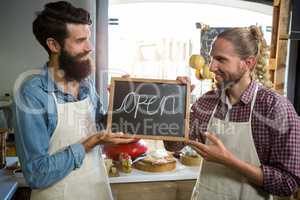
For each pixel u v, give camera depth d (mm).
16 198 1626
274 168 1091
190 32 2445
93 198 1239
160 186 1803
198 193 1283
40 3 2168
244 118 1155
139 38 2395
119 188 1760
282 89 2209
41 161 1036
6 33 2168
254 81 1186
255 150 1133
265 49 1488
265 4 2486
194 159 1938
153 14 2393
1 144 1740
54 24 1040
